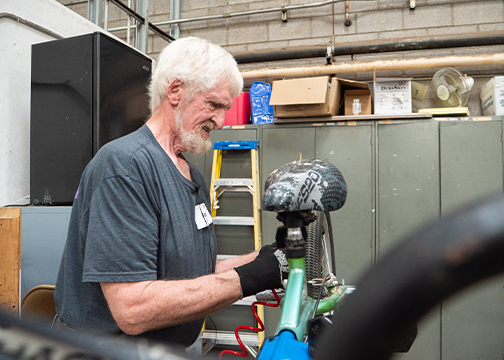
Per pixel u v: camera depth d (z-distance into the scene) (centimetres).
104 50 167
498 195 9
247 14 322
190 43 88
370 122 240
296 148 250
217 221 248
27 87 184
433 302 9
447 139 230
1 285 118
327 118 244
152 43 350
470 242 9
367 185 239
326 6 313
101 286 72
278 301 72
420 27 293
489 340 216
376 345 11
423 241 10
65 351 12
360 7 305
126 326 68
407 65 268
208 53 87
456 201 227
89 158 164
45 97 172
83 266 74
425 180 232
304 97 233
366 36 303
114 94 173
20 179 181
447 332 221
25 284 163
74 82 167
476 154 226
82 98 165
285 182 49
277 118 253
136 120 189
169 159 85
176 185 84
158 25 346
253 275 66
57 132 169
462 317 220
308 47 296
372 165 239
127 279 69
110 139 171
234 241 252
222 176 258
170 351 15
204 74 84
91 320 79
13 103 177
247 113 278
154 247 74
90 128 164
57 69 170
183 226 83
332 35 311
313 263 63
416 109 291
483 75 280
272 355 37
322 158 246
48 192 171
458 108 232
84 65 166
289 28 321
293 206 48
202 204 95
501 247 8
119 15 353
